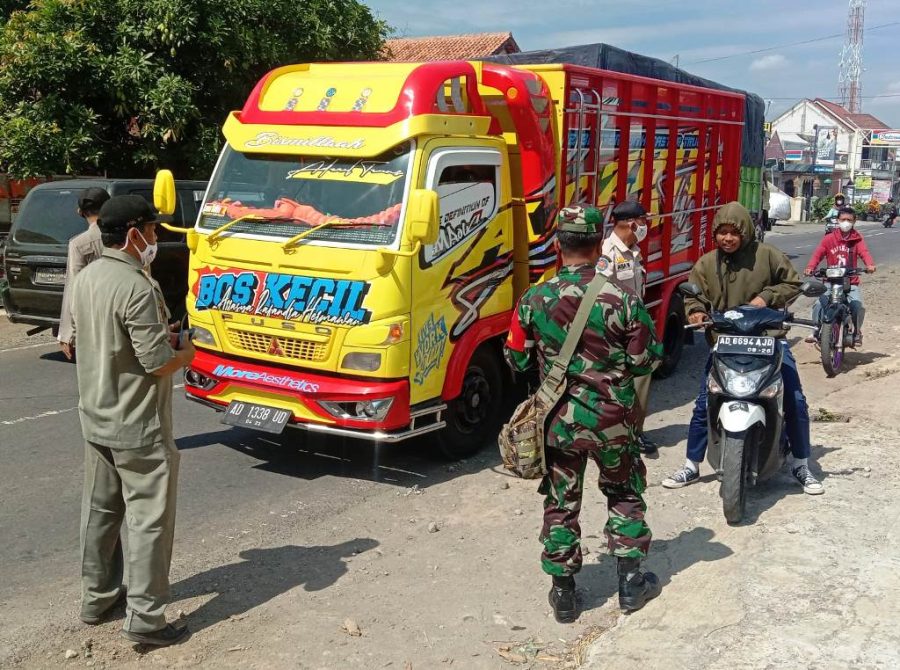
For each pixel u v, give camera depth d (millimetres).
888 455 6391
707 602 4246
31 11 14391
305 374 6031
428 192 5453
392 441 5859
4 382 8984
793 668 3670
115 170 14812
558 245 4137
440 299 6125
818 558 4684
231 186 6535
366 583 4664
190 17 13383
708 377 5488
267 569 4832
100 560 4121
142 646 3996
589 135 7449
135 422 3840
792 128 85625
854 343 9844
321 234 5988
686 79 11109
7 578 4699
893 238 35875
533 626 4234
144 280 3836
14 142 12734
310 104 6445
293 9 14836
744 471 5160
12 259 9930
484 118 6574
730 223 5422
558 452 4055
